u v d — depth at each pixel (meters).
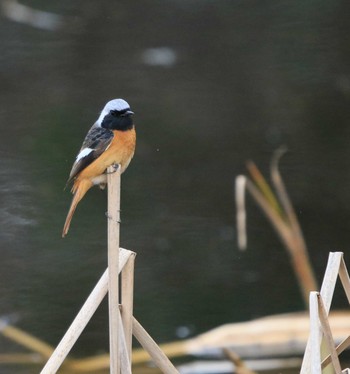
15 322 11.16
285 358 10.04
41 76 19.33
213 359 10.11
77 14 21.19
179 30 20.98
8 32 20.52
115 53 20.23
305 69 19.11
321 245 13.39
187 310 11.60
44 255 13.05
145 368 10.03
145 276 12.55
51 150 16.06
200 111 17.92
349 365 9.96
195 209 14.44
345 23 20.23
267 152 16.09
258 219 14.16
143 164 15.98
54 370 5.98
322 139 16.56
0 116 17.39
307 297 9.16
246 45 20.22
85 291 12.02
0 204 14.31
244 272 12.66
